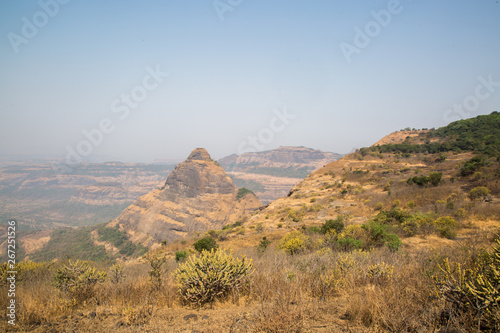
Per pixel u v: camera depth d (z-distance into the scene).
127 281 8.02
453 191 29.09
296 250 16.00
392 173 55.16
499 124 68.06
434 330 3.78
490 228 15.58
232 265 6.45
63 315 5.50
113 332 4.44
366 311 4.55
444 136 77.31
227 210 160.12
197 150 181.00
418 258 8.04
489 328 3.77
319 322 4.48
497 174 30.45
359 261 8.17
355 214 31.45
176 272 6.50
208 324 4.61
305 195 54.50
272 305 4.97
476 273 4.61
